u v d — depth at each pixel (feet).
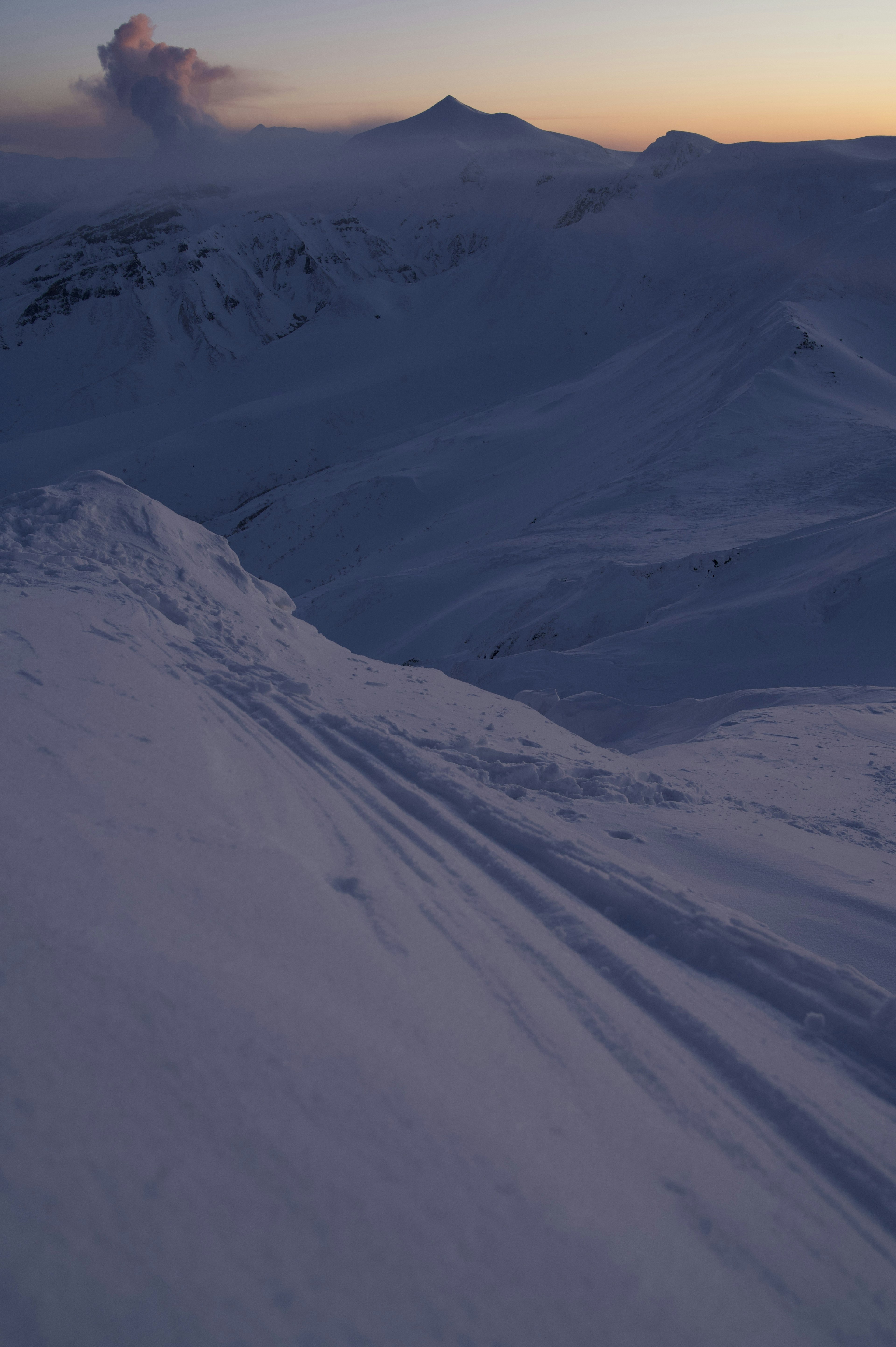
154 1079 4.77
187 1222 3.96
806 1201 6.49
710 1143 6.81
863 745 32.12
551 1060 7.11
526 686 59.88
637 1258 5.01
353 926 8.08
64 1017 4.98
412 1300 4.05
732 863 15.06
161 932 6.38
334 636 117.39
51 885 6.44
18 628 14.99
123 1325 3.30
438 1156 5.09
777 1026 9.29
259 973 6.33
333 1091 5.24
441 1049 6.43
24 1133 4.09
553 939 9.73
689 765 26.21
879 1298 5.67
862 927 12.84
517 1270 4.49
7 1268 3.36
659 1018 8.60
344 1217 4.36
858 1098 8.11
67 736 10.41
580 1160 5.78
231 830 9.32
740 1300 5.12
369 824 11.80
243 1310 3.62
